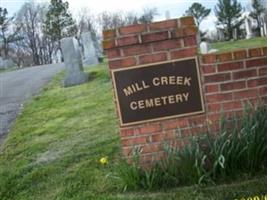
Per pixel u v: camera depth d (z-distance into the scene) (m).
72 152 3.77
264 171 2.94
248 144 2.92
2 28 46.88
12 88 8.89
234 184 2.83
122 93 3.04
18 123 5.18
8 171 3.52
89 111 5.20
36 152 3.93
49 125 4.82
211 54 3.07
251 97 3.11
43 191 3.11
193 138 2.95
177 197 2.75
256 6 29.66
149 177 2.91
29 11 48.91
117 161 3.37
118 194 2.89
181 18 3.02
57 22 42.50
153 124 3.07
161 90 3.05
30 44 48.56
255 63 3.10
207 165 2.95
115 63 3.03
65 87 7.40
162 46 3.03
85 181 3.14
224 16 38.50
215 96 3.09
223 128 3.03
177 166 2.92
